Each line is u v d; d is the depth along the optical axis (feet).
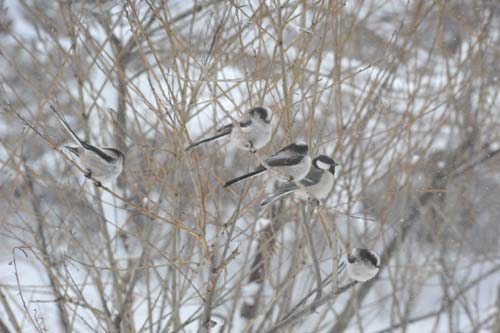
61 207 38.04
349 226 40.11
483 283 55.26
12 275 44.11
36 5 40.91
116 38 44.37
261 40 35.45
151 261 39.01
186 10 42.34
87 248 41.11
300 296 42.93
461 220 49.96
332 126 45.85
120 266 40.73
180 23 43.91
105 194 43.88
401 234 44.39
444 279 45.11
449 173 46.16
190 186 40.16
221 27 36.29
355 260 30.55
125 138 41.93
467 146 46.26
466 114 46.14
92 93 38.96
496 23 46.42
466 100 45.65
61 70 36.11
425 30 44.50
